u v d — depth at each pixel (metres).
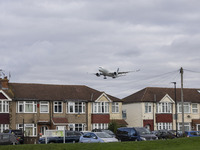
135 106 125.25
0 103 100.06
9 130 85.12
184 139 58.25
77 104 111.56
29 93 107.50
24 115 103.88
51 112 107.50
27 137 90.25
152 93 127.12
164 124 124.38
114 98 118.31
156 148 50.16
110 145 52.09
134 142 55.38
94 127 112.19
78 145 52.81
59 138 71.19
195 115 130.75
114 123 108.44
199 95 134.62
